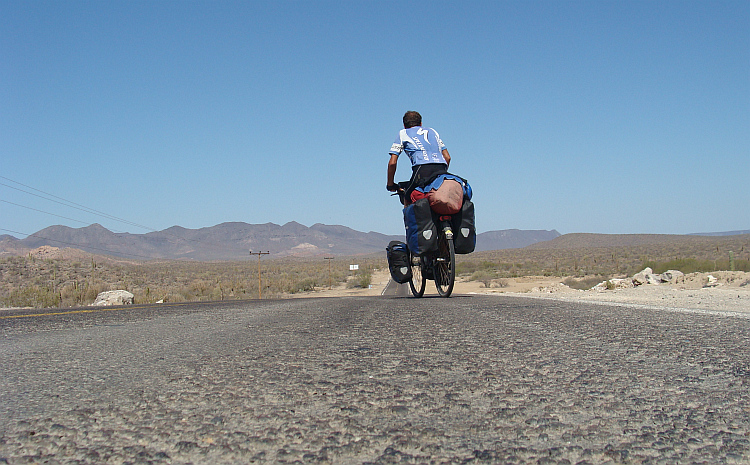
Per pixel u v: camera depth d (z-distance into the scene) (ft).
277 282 231.91
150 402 7.06
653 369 8.84
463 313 18.81
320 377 8.46
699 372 8.55
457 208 28.17
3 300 94.94
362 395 7.28
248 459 4.97
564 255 424.05
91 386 8.15
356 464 4.83
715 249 292.81
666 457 4.98
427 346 11.45
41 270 237.66
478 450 5.16
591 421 6.07
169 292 158.51
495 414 6.34
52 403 7.11
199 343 12.85
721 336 12.36
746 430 5.73
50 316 24.80
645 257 274.77
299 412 6.49
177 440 5.50
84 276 229.25
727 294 41.60
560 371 8.74
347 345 11.80
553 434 5.62
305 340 12.75
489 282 178.91
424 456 5.00
